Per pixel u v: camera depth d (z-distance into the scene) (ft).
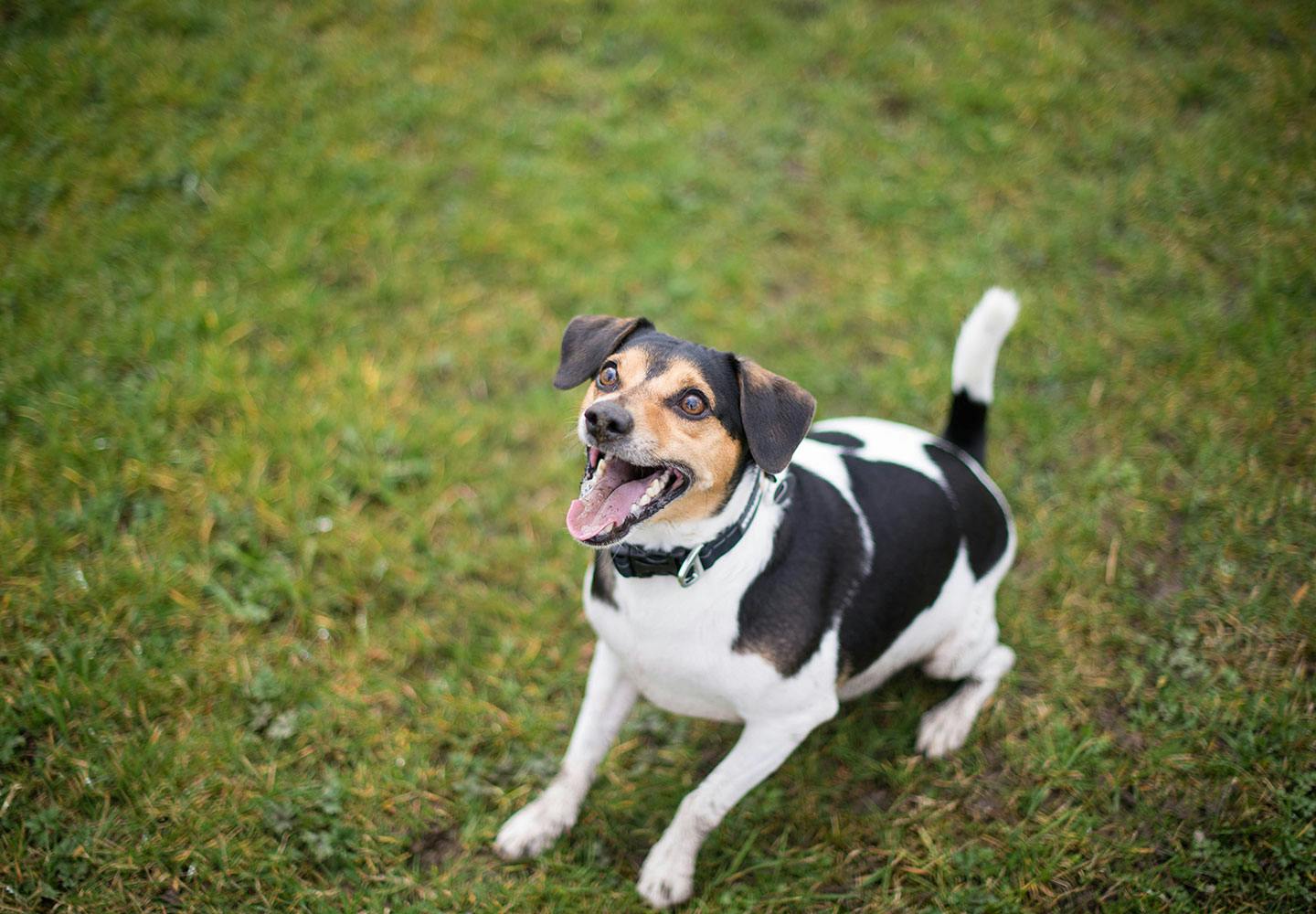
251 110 4.87
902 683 3.55
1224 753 3.30
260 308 4.24
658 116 5.17
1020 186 4.93
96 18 5.10
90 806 3.07
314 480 3.78
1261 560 3.68
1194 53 5.59
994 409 4.14
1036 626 3.61
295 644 3.45
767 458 2.71
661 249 4.61
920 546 3.08
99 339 4.02
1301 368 4.16
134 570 3.47
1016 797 3.26
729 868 3.17
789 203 4.85
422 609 3.63
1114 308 4.47
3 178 4.43
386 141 4.88
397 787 3.22
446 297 4.42
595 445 2.69
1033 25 5.74
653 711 3.46
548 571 3.71
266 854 3.04
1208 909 3.02
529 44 5.46
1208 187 4.84
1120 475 3.93
